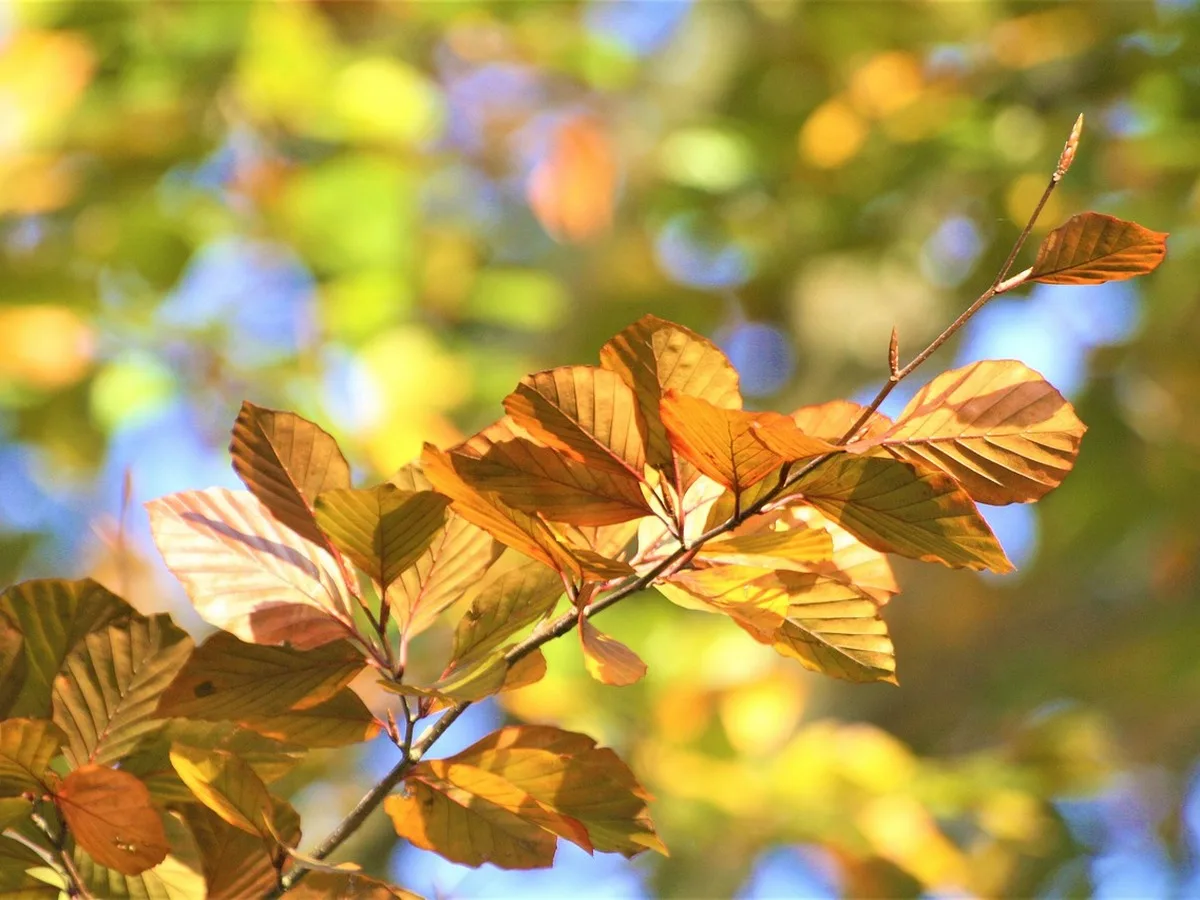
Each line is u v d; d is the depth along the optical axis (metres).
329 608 1.64
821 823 4.25
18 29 4.89
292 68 5.07
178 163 5.08
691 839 4.39
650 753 4.47
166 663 1.66
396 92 5.25
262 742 1.66
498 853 1.63
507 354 5.69
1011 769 4.76
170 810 1.66
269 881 1.65
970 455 1.61
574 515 1.62
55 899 1.65
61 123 4.89
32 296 4.84
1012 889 5.70
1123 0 5.36
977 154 5.14
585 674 4.55
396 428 4.70
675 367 1.62
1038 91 5.35
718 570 1.63
